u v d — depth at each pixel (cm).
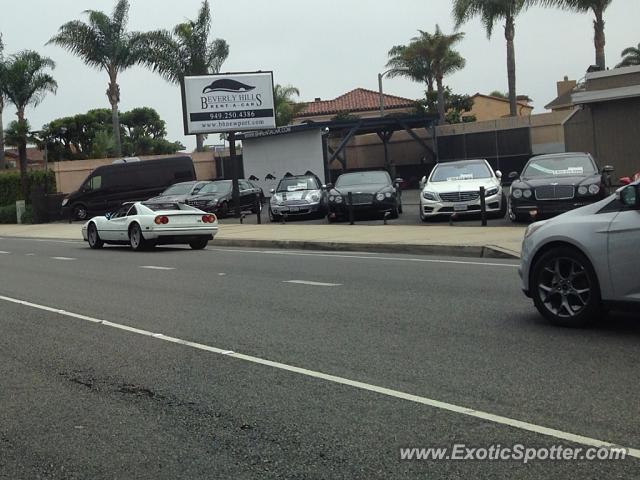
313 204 2506
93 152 5853
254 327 868
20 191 4538
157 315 976
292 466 456
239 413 559
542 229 787
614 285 722
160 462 472
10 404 605
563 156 1914
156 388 633
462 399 566
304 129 4012
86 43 4781
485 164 2138
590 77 2392
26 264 1769
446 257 1477
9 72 4859
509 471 434
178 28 4916
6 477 458
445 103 5944
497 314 873
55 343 830
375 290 1098
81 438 520
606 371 617
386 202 2266
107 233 2092
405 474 437
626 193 705
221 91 3000
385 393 590
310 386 619
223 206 2922
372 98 6694
